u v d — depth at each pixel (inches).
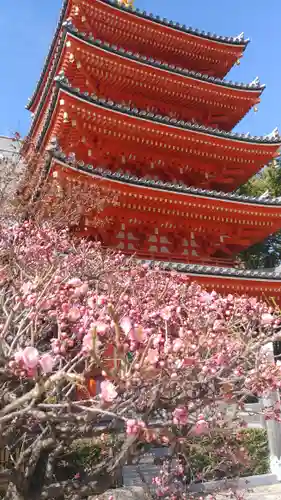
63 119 583.8
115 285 260.2
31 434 253.8
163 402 151.4
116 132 633.6
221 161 748.6
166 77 734.5
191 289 287.3
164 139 669.9
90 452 323.3
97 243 445.7
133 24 774.5
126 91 751.1
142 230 627.2
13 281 222.5
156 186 572.1
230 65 899.4
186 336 161.0
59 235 406.6
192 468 317.4
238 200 633.0
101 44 653.9
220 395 163.3
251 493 419.8
